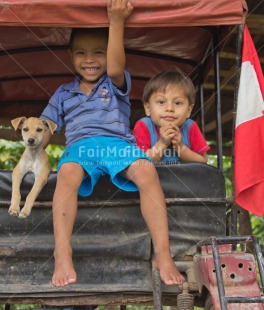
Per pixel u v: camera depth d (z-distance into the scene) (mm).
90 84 3021
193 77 3904
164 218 2697
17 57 3725
